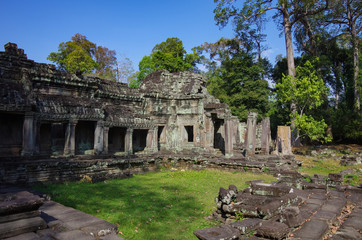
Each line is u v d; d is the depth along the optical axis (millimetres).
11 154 16844
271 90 50125
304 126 29484
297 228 7480
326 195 11281
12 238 5961
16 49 17391
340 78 45438
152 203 11188
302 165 23875
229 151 22969
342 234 7004
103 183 15477
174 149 26547
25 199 6512
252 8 37906
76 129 20469
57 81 18891
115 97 23234
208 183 15523
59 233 6441
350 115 39250
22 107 15391
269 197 9531
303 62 43312
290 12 38406
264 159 21547
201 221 9148
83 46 55062
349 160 25422
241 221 7602
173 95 27141
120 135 24547
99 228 6805
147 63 46812
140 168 20406
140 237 7703
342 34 42094
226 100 42438
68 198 11531
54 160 15758
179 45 51906
